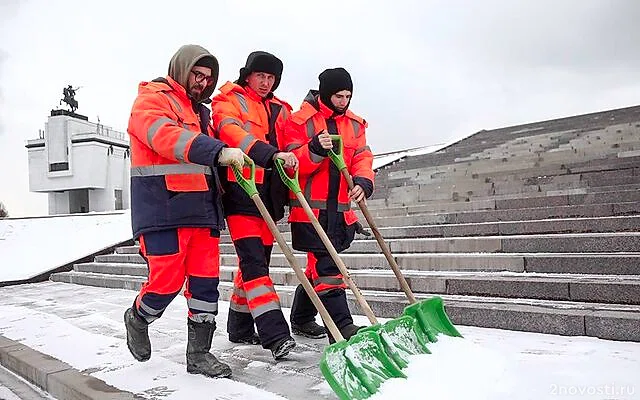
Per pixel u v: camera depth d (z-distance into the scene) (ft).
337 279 11.64
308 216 10.51
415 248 19.90
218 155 9.39
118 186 117.08
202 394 9.23
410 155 46.01
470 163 34.04
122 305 20.56
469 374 8.99
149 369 10.95
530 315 12.42
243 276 11.51
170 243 10.03
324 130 11.38
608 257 14.33
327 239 10.33
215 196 10.59
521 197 22.94
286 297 17.74
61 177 113.70
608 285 12.84
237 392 9.23
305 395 9.14
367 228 23.94
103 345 13.33
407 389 8.41
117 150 117.39
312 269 11.85
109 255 32.45
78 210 117.91
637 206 17.57
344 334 11.27
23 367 12.24
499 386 8.67
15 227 42.68
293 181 10.53
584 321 11.69
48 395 11.19
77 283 29.66
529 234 18.24
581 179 23.81
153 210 10.02
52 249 36.55
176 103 10.40
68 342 13.89
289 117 12.23
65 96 118.73
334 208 11.66
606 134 34.81
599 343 11.09
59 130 113.29
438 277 15.93
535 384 8.69
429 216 22.40
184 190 10.06
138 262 29.89
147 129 9.72
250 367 10.96
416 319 10.73
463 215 21.40
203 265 10.59
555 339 11.62
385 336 9.53
